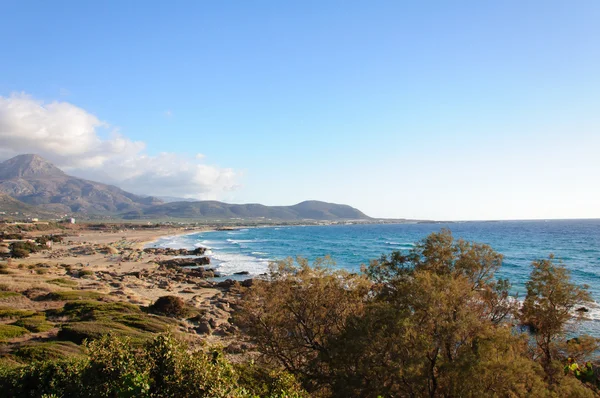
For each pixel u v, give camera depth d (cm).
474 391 1462
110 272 7594
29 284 5181
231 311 4550
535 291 2211
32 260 9225
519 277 6919
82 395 1380
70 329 3073
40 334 3131
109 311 3894
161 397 1205
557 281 2169
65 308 4000
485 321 1906
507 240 16650
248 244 17475
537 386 1499
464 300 1773
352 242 17712
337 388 1761
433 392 1602
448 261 2306
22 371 1634
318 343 2180
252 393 1669
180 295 5694
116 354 1409
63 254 10962
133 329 3372
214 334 3691
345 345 1806
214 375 1246
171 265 9731
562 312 2156
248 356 2619
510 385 1462
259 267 9706
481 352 1550
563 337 2258
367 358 1662
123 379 1269
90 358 1447
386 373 1594
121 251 12312
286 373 1722
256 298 2327
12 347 2736
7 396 1531
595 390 1908
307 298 2217
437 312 1633
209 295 5797
